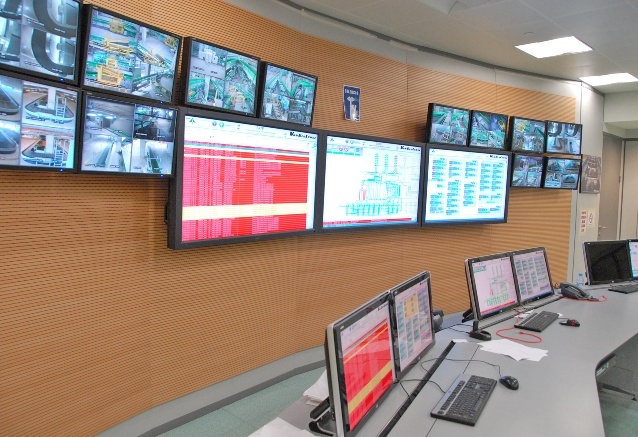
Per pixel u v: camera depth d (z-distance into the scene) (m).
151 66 2.41
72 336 2.34
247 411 3.13
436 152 4.48
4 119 1.84
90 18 2.10
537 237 5.80
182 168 2.61
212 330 3.08
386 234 4.38
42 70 1.94
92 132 2.15
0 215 2.05
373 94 4.20
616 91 6.59
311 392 1.86
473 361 2.23
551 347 2.45
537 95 5.72
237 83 2.91
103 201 2.44
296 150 3.34
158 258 2.74
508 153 5.06
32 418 2.19
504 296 2.88
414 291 2.16
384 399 1.74
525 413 1.71
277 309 3.54
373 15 3.77
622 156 7.59
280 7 3.43
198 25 2.89
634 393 3.48
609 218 7.32
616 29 4.01
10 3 1.80
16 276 2.11
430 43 4.50
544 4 3.50
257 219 3.11
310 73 3.68
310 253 3.76
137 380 2.67
